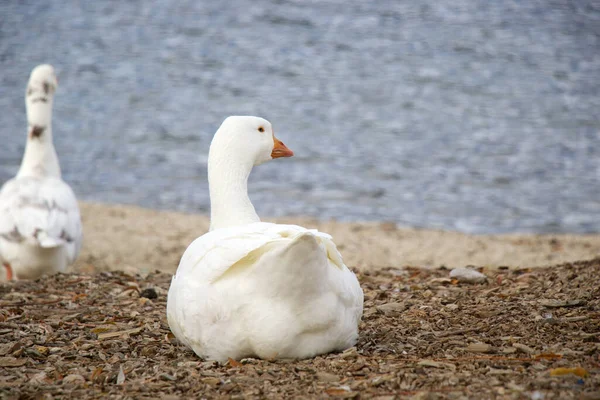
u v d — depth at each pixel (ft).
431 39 163.53
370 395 15.40
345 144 88.58
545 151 85.46
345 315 17.31
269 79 129.80
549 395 14.78
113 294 26.94
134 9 197.77
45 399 16.28
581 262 28.60
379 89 122.11
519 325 20.43
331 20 184.65
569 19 184.55
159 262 42.14
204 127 97.81
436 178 74.02
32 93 37.81
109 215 55.11
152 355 19.63
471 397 14.90
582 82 127.34
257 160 21.91
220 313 16.67
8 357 19.43
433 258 43.04
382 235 49.90
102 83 125.08
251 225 17.65
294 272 15.88
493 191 69.36
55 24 177.99
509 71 135.64
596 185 71.56
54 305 25.36
